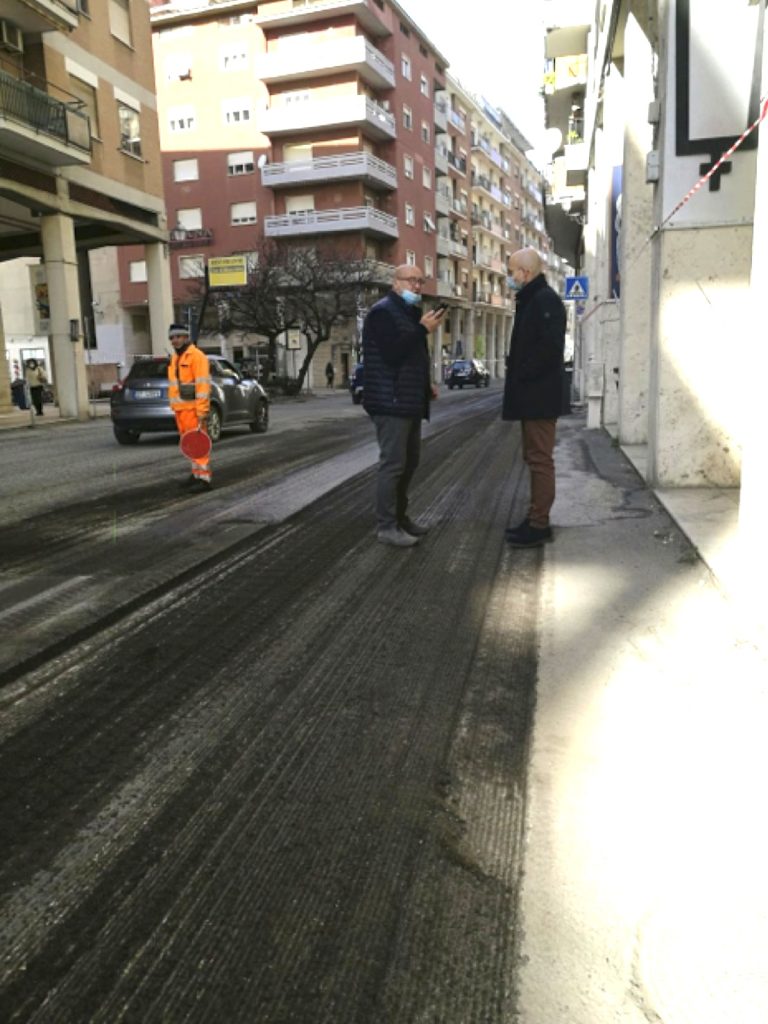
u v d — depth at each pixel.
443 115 54.03
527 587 4.40
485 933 1.82
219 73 44.69
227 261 33.34
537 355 4.97
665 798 2.35
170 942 1.80
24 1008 1.62
